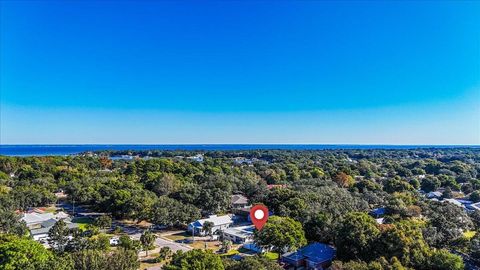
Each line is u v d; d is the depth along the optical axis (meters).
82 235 69.56
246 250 71.88
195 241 79.94
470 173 178.75
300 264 61.59
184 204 98.00
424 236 60.06
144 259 65.88
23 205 105.56
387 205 91.94
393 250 52.16
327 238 69.88
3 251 47.28
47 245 73.19
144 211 91.12
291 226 64.62
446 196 127.12
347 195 101.44
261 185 125.12
